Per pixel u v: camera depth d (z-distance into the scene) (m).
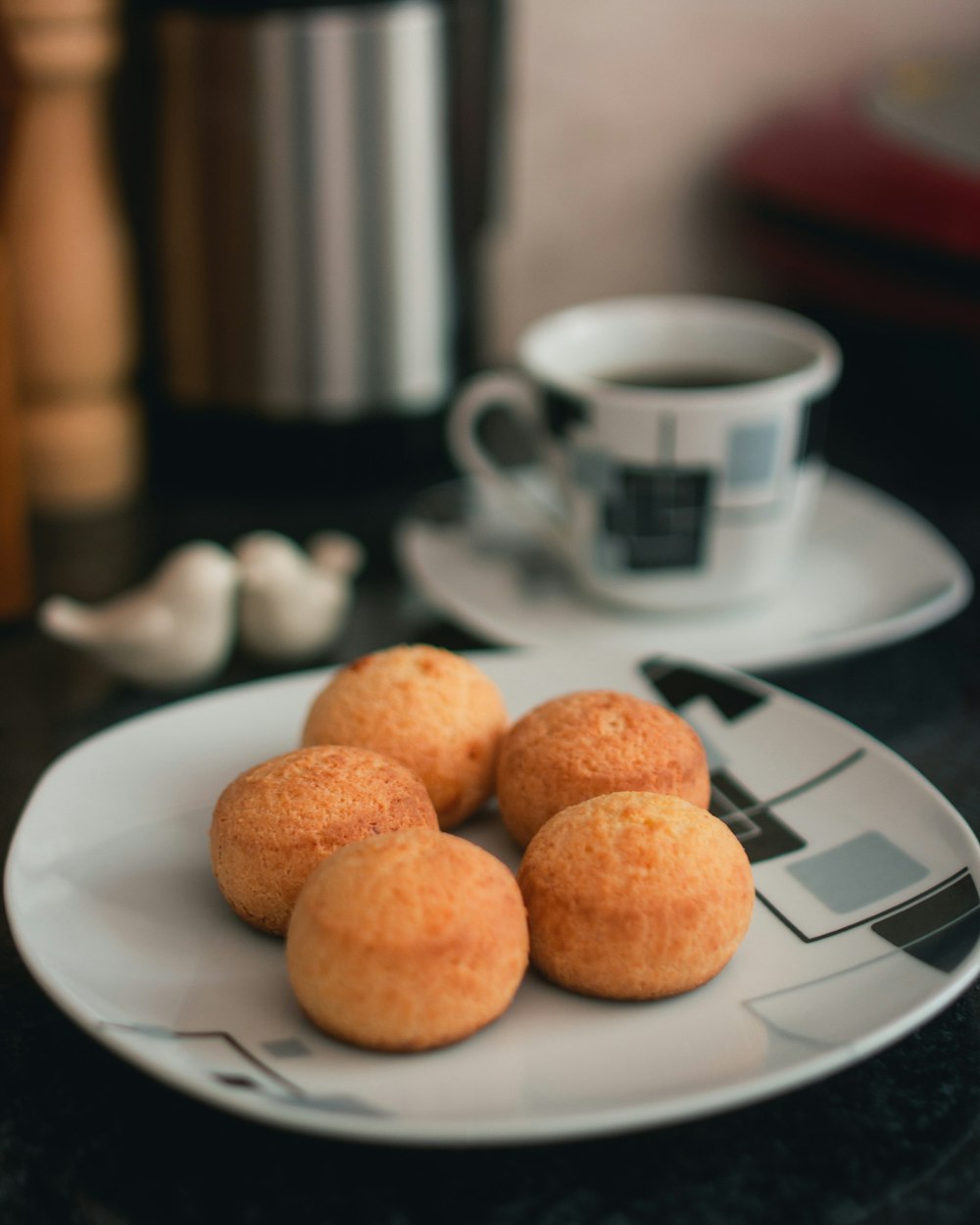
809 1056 0.37
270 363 0.65
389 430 0.68
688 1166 0.37
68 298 0.63
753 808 0.45
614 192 0.84
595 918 0.39
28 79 0.61
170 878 0.43
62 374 0.65
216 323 0.65
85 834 0.44
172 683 0.55
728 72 0.83
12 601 0.58
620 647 0.55
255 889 0.41
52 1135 0.38
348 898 0.38
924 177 0.67
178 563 0.55
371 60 0.62
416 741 0.45
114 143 0.64
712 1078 0.37
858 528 0.62
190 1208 0.37
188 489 0.69
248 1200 0.37
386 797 0.42
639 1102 0.36
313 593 0.56
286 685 0.50
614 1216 0.36
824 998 0.39
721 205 0.85
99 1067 0.40
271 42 0.61
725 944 0.39
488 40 0.67
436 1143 0.35
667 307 0.62
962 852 0.42
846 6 0.84
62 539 0.65
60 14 0.60
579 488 0.57
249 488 0.68
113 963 0.40
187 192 0.64
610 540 0.57
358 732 0.45
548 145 0.82
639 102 0.82
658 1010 0.39
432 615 0.60
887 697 0.54
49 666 0.57
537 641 0.56
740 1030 0.39
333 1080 0.37
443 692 0.45
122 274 0.65
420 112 0.64
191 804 0.46
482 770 0.45
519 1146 0.38
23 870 0.42
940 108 0.76
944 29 0.88
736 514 0.56
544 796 0.43
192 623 0.54
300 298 0.64
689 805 0.41
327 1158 0.38
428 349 0.67
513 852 0.45
